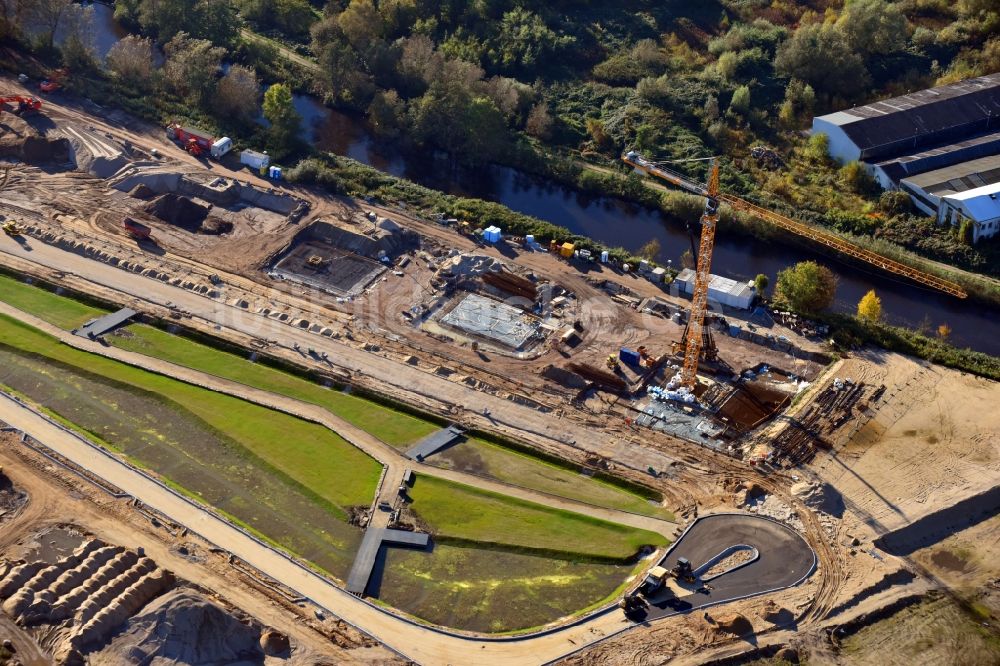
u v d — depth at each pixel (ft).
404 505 382.22
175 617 317.22
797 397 448.65
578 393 450.71
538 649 326.65
